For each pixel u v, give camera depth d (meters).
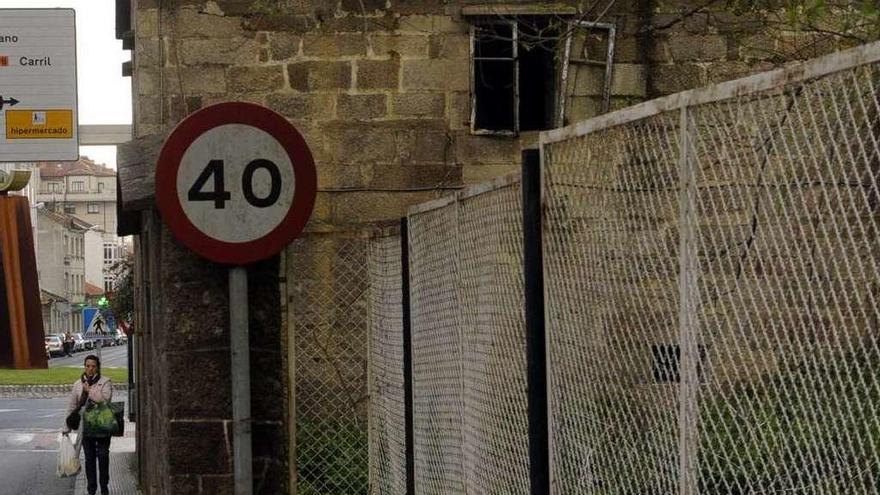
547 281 5.30
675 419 4.05
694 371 3.83
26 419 31.36
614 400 4.57
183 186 7.20
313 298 13.39
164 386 7.98
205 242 7.24
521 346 5.75
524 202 5.39
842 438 3.12
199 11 13.67
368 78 13.81
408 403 8.60
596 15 13.50
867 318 3.02
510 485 5.99
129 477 17.84
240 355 7.40
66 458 16.78
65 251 120.62
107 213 157.88
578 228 4.90
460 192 6.88
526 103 14.11
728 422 3.64
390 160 13.80
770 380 3.44
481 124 14.06
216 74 13.70
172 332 7.81
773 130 3.41
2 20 15.29
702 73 13.67
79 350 98.94
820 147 3.20
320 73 13.77
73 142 15.39
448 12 13.86
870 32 7.54
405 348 8.60
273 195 7.33
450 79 13.88
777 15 10.59
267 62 13.73
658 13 13.69
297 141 7.36
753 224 3.52
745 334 3.56
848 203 3.09
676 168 4.01
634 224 4.35
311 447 11.80
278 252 7.58
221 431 7.83
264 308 7.95
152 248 9.84
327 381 13.22
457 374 7.14
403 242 8.62
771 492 3.42
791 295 3.33
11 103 15.34
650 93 13.73
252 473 7.85
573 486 5.05
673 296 4.05
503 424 6.10
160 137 9.53
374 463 10.70
